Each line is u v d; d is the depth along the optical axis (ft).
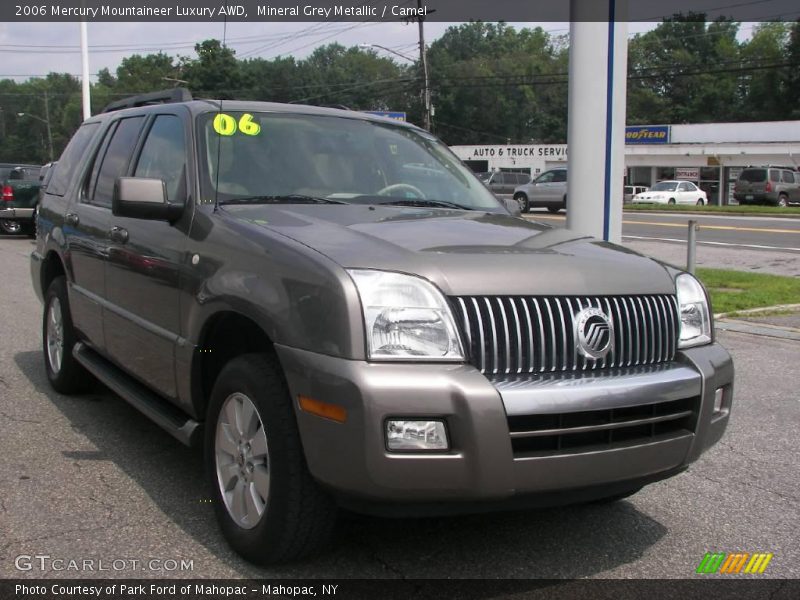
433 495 9.22
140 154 15.85
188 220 12.74
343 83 208.54
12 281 40.29
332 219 12.09
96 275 16.35
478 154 191.72
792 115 270.05
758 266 51.90
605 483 9.96
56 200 19.93
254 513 10.72
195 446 12.56
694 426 10.87
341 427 9.17
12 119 351.87
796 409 19.67
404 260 9.95
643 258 12.07
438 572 10.94
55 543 11.48
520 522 12.76
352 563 11.07
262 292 10.36
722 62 279.69
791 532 12.71
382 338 9.30
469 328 9.62
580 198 27.68
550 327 10.01
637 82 296.10
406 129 16.69
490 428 9.18
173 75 179.52
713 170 167.22
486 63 281.54
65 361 18.74
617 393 9.88
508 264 10.30
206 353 12.14
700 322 11.85
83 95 82.33
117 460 14.96
